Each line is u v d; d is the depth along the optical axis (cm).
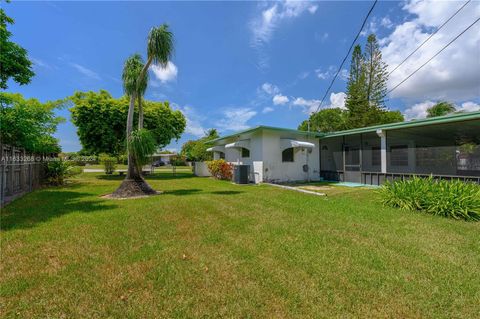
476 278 264
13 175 826
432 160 1120
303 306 216
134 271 280
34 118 951
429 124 991
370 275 270
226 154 1812
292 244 363
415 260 308
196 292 238
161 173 2239
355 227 452
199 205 649
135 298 228
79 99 1666
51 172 1208
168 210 589
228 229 439
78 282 255
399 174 1122
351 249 344
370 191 945
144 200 743
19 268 285
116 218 512
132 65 894
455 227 454
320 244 363
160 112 1916
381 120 2550
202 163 1908
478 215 508
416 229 441
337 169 1485
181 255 324
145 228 443
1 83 1004
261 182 1312
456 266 293
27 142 914
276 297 229
